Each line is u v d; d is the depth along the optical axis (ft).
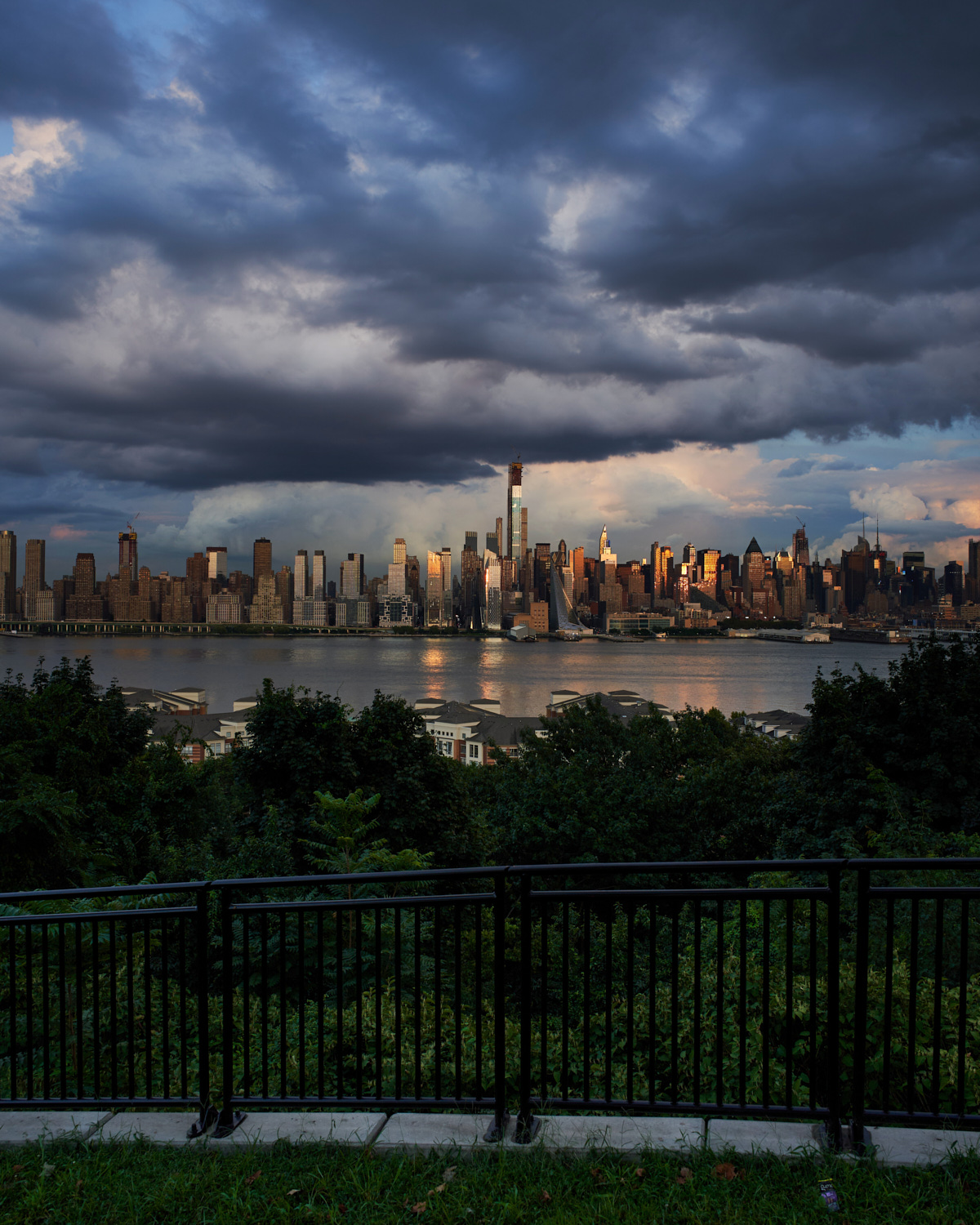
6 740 76.38
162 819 78.95
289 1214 12.07
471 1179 12.76
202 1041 14.94
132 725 96.89
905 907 34.45
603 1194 12.24
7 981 28.27
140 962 29.66
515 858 87.20
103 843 66.64
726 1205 11.91
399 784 74.84
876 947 31.68
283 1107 15.19
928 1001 23.15
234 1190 12.60
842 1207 11.81
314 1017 25.72
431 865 73.26
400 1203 12.31
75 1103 15.56
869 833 55.11
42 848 50.93
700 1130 13.91
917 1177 12.41
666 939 42.50
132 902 32.68
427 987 32.42
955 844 47.52
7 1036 24.89
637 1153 13.37
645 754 123.44
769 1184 12.44
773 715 296.30
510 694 505.25
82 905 30.96
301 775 72.38
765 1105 14.17
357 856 52.60
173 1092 21.12
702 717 185.98
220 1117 14.78
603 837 76.07
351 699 456.45
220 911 15.02
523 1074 14.14
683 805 88.12
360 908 14.79
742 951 15.03
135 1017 26.35
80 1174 13.38
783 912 35.37
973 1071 19.57
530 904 14.53
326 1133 14.32
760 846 89.56
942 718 67.41
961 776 67.92
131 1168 13.61
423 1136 14.08
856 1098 13.47
